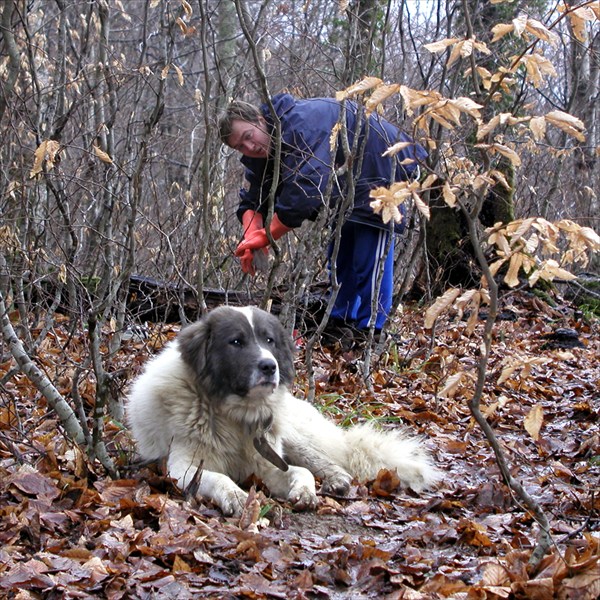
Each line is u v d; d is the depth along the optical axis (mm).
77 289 7715
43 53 9234
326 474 4898
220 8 12555
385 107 8102
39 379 4523
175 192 10688
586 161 14320
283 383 4871
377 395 7098
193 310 8500
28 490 4090
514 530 4137
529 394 7527
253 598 3240
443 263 10297
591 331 10656
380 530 4227
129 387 5977
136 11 17406
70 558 3486
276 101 6980
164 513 3939
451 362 7211
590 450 5754
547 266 2984
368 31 7273
